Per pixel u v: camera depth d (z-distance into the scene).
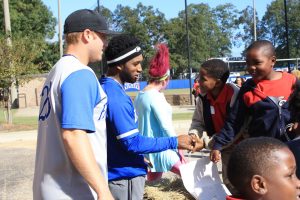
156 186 6.13
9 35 20.11
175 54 83.94
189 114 22.47
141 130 4.93
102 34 2.96
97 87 2.76
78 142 2.59
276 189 2.06
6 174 9.17
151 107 4.88
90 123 2.65
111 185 3.54
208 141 4.11
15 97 35.72
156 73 4.95
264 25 94.31
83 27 2.89
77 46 2.91
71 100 2.62
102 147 2.83
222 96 4.32
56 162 2.74
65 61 2.79
